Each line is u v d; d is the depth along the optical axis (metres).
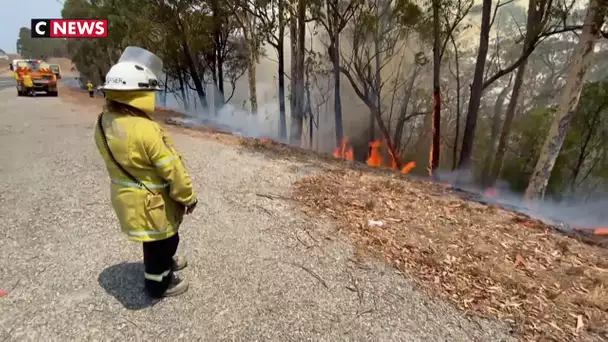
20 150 7.34
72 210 4.32
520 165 20.75
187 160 6.98
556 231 4.71
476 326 2.72
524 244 4.10
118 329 2.47
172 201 2.43
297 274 3.25
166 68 28.33
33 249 3.40
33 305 2.64
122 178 2.26
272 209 4.63
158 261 2.62
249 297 2.89
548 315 2.86
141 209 2.30
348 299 2.95
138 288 2.90
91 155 7.06
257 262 3.40
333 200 5.04
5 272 3.01
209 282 3.05
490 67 22.89
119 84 2.12
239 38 27.70
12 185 5.13
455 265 3.51
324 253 3.62
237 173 6.23
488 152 21.47
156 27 23.41
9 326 2.42
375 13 20.89
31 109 15.40
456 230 4.34
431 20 19.42
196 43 23.41
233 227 4.08
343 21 18.75
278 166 6.94
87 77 43.47
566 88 9.79
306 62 24.06
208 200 4.85
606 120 17.64
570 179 19.22
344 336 2.55
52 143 8.12
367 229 4.16
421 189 6.23
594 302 3.02
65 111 15.05
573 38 21.59
